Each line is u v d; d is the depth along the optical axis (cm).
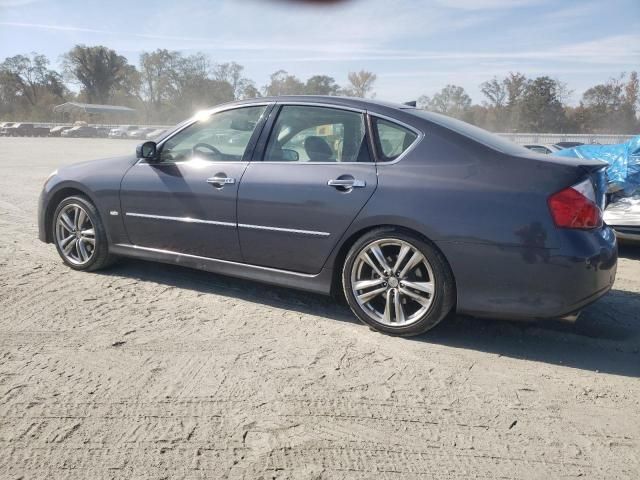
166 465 226
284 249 382
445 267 336
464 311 337
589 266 309
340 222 358
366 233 357
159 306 406
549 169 321
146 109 9188
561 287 312
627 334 373
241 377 300
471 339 359
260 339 351
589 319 399
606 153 616
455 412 271
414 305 360
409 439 248
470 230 324
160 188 429
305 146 385
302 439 246
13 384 287
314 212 366
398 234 344
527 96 6019
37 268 495
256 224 388
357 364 319
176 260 436
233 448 238
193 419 259
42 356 320
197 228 416
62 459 229
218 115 428
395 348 342
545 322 391
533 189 317
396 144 358
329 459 233
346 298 370
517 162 327
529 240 314
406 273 348
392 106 376
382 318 359
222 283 463
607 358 336
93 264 477
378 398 282
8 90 9275
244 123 414
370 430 254
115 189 451
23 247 574
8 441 240
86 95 9919
